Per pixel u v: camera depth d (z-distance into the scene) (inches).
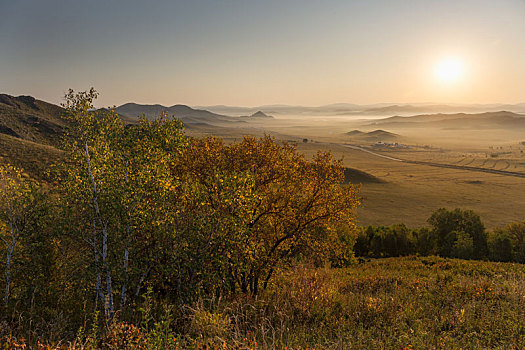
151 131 575.2
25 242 471.8
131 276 405.4
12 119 5369.1
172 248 422.9
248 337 234.4
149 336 217.9
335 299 374.3
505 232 2224.4
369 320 319.9
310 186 701.3
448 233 2413.9
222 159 689.0
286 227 702.5
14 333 285.0
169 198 453.7
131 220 408.5
